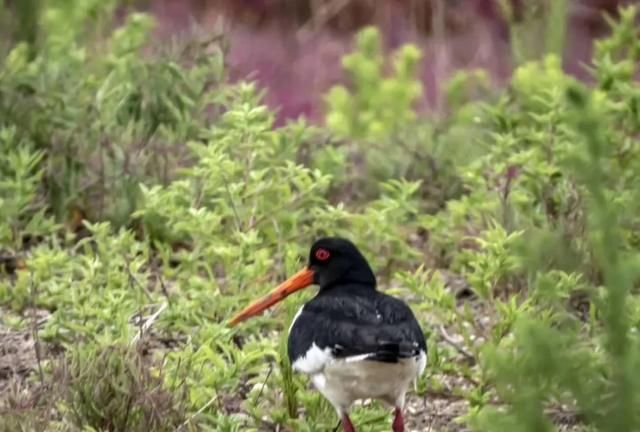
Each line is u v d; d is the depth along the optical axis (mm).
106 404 10234
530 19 17766
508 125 14836
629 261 8758
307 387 11062
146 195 13414
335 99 18594
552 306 11711
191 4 23219
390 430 10625
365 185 15797
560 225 12977
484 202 13938
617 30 15992
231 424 10094
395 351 9664
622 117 14133
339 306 10172
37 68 15555
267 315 12352
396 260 13766
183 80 15516
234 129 13734
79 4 18000
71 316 11984
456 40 22703
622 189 13211
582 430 10531
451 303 11727
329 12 23328
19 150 14148
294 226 13477
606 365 9727
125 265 12734
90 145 14773
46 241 13938
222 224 14008
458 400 11398
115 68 15781
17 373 11562
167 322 12016
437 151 16094
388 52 22688
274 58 22344
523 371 8711
